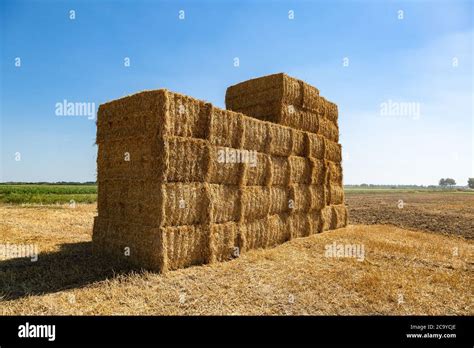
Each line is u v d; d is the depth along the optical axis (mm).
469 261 10719
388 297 7203
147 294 6766
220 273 8406
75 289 6902
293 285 7750
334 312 6398
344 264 9820
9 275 7695
